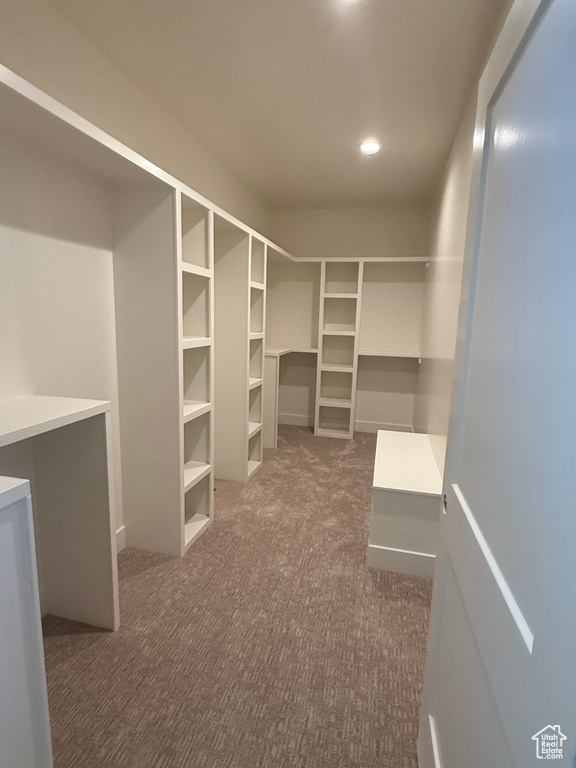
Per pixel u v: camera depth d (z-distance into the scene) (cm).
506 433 69
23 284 159
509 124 76
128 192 199
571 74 51
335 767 119
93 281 195
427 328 373
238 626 172
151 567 212
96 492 159
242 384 314
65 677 145
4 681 85
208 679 146
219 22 172
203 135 279
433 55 192
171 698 138
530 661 53
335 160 321
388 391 476
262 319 344
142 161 174
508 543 65
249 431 329
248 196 387
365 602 189
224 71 207
